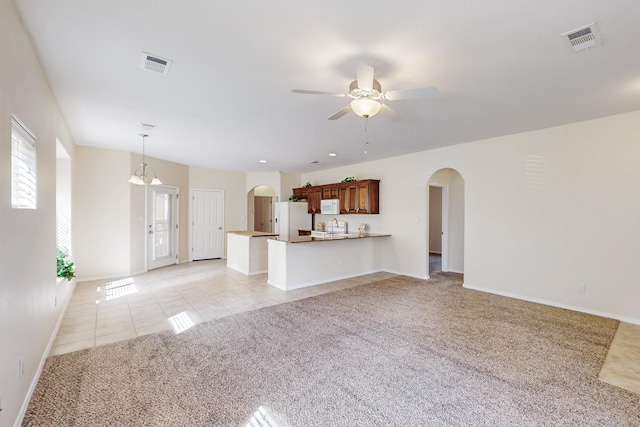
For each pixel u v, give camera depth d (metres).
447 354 2.79
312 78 2.66
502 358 2.72
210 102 3.22
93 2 1.71
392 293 4.82
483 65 2.41
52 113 2.98
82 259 5.41
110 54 2.28
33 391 2.17
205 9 1.76
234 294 4.74
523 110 3.46
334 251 5.73
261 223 10.95
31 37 2.06
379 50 2.20
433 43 2.10
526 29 1.94
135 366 2.54
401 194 6.20
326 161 6.88
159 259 6.78
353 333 3.25
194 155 6.21
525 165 4.41
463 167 5.15
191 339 3.08
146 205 6.35
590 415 1.98
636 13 1.77
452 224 6.65
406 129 4.24
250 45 2.14
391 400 2.12
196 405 2.05
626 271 3.61
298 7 1.74
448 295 4.70
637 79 2.65
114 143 5.18
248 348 2.89
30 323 2.13
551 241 4.18
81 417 1.92
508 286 4.62
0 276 1.57
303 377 2.40
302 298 4.54
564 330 3.34
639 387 2.29
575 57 2.28
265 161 6.90
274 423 1.89
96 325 3.44
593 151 3.81
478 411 2.01
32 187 2.27
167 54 2.28
